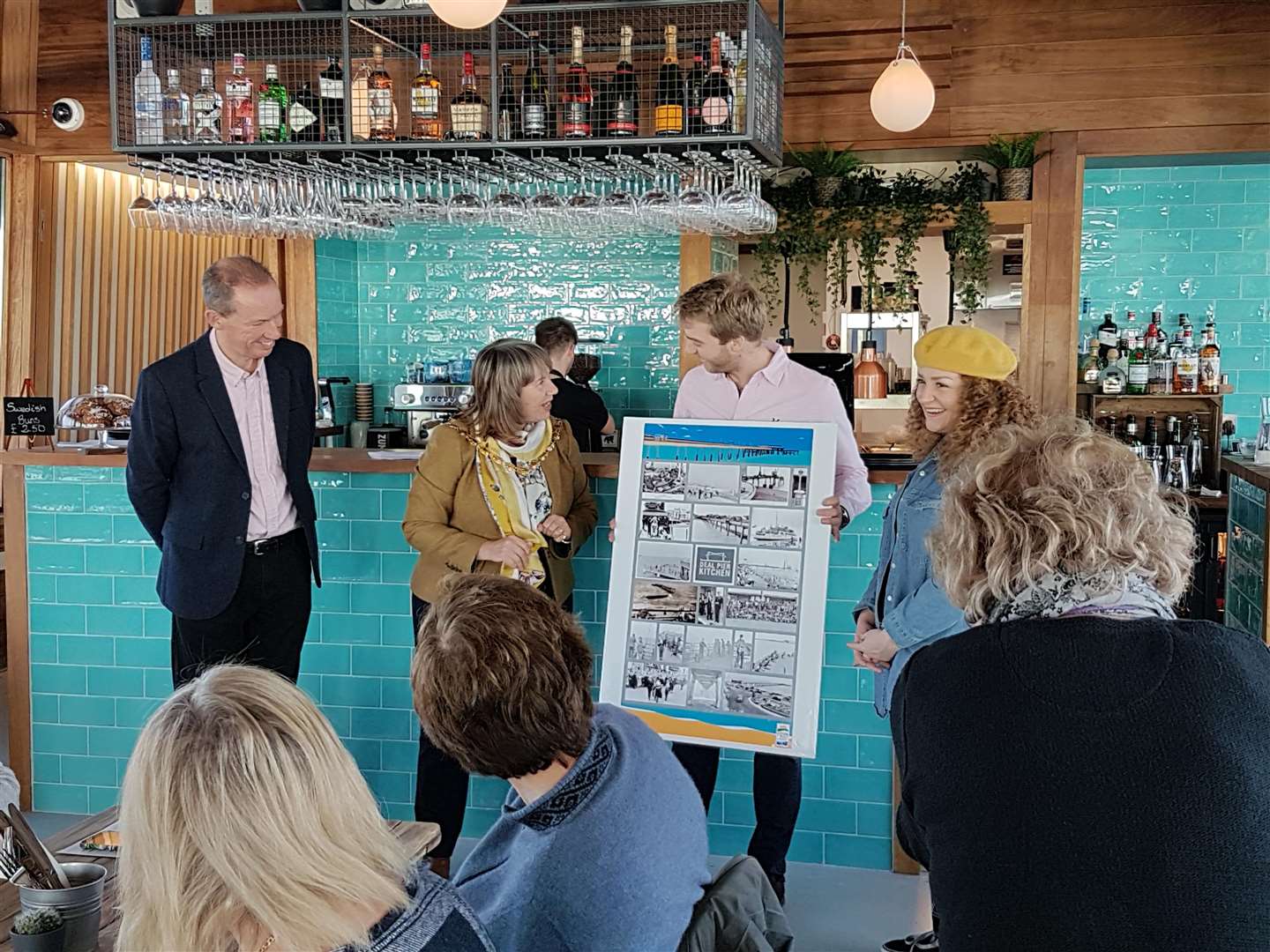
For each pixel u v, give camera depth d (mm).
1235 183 7047
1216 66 6258
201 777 1112
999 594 1474
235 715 1153
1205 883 1287
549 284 7547
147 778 1130
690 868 1632
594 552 4355
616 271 7438
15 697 4816
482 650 1609
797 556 3408
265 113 4965
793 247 6852
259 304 3820
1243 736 1332
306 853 1125
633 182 5402
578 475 4004
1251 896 1285
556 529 3791
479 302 7684
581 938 1554
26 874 1837
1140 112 6355
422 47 4918
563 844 1586
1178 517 1521
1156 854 1300
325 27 5156
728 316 3682
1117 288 7230
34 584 4766
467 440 3797
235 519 3922
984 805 1380
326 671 4566
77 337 7547
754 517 3451
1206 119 6285
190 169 5211
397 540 4469
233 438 3895
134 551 4676
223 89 5441
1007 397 2982
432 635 1674
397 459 4449
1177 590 1509
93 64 6695
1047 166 6492
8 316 6773
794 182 6820
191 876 1114
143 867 1127
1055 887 1328
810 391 3762
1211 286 7125
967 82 6512
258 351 3900
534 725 1594
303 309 7430
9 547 4754
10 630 4797
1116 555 1452
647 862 1580
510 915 1583
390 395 7867
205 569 3912
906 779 1521
